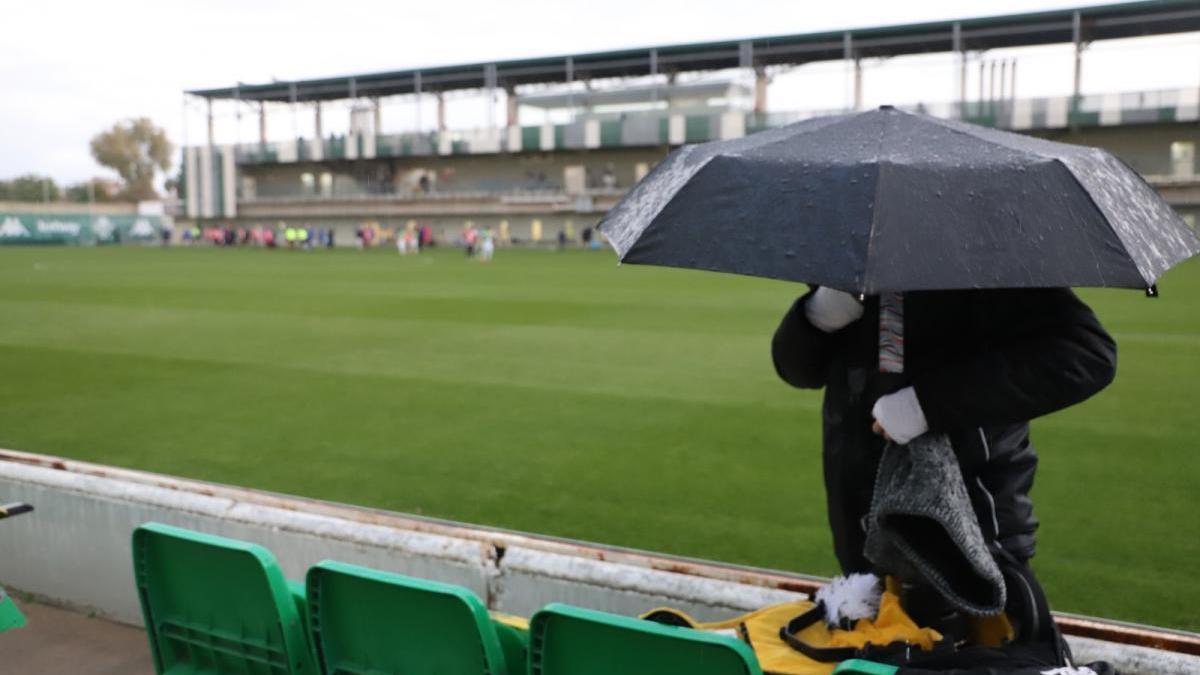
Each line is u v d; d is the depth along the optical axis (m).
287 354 12.37
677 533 5.44
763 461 7.00
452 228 66.19
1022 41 50.84
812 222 1.72
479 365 11.43
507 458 7.12
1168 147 47.97
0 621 3.16
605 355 12.19
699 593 2.93
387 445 7.53
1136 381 10.03
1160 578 4.71
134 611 3.82
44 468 4.06
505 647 2.39
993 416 1.90
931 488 1.92
